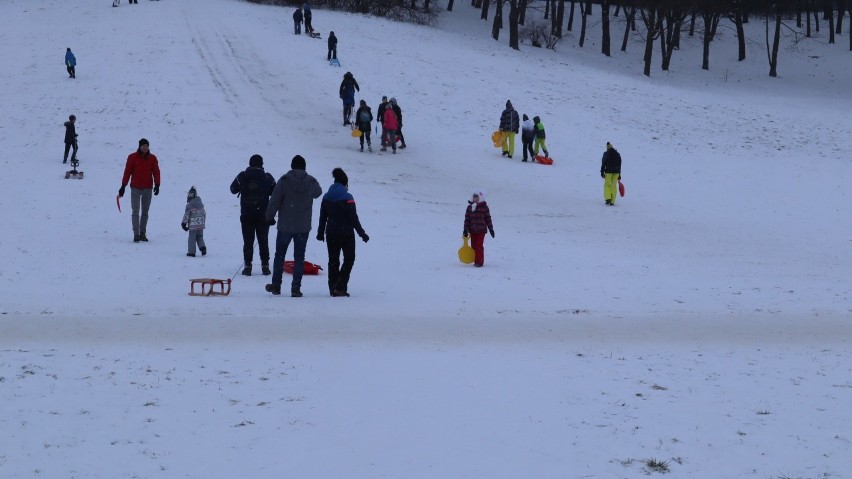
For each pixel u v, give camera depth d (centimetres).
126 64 9250
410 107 8656
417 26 13725
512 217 5203
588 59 14462
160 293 2855
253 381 1809
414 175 6338
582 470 1346
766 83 14150
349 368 1938
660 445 1466
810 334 2438
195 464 1344
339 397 1712
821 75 14788
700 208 5812
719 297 3053
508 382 1850
